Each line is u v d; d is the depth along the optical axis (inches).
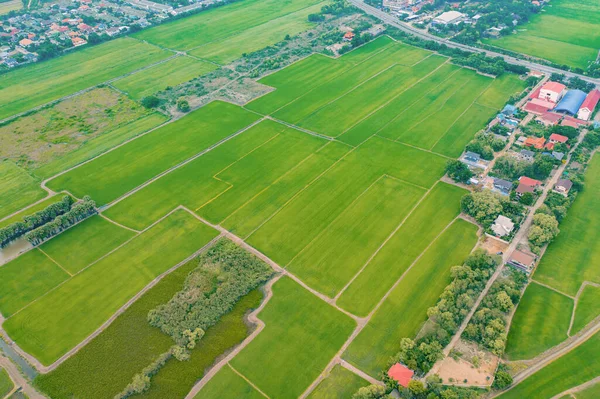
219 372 4298.7
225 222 5994.1
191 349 4500.5
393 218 5910.4
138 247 5679.1
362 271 5216.5
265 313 4817.9
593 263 5177.2
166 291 5098.4
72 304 5002.5
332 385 4133.9
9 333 4734.3
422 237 5610.2
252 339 4571.9
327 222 5895.7
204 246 5644.7
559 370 4153.5
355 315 4739.2
